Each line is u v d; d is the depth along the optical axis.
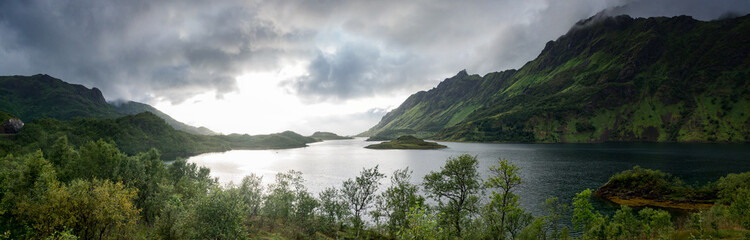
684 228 53.50
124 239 36.03
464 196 52.84
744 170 144.25
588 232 50.59
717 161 176.88
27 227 31.70
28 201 33.66
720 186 86.06
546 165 178.88
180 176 102.88
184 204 41.75
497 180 43.62
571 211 85.62
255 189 61.69
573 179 133.12
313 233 52.56
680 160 185.75
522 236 48.03
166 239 31.55
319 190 116.06
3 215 37.38
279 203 57.94
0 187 45.25
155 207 45.09
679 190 92.56
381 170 178.75
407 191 52.56
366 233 56.84
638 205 92.06
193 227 30.36
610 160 198.50
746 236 37.06
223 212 30.12
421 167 194.62
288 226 54.75
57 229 29.91
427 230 23.45
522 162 194.50
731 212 48.62
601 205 94.19
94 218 31.34
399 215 49.19
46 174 43.53
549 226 68.25
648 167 160.75
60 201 30.61
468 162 52.19
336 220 62.81
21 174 48.12
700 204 86.81
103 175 67.00
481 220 54.22
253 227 49.41
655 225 49.12
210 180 97.44
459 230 51.38
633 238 49.06
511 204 44.25
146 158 102.38
